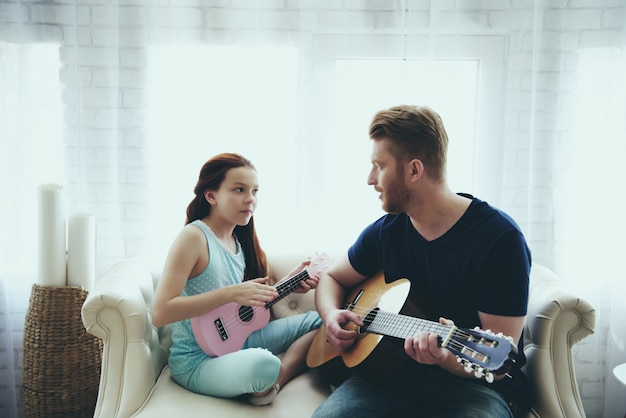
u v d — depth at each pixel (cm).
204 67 263
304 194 267
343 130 267
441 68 262
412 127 184
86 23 258
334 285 218
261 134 266
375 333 189
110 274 217
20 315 271
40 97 262
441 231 191
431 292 194
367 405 186
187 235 209
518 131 265
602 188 268
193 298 202
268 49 262
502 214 188
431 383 187
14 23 257
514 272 179
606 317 272
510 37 262
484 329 181
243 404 198
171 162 266
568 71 262
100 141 264
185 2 260
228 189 216
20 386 275
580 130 267
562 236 270
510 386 188
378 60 265
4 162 263
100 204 267
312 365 212
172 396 200
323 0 261
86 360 245
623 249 267
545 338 197
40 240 241
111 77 261
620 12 259
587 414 277
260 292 207
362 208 270
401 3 259
